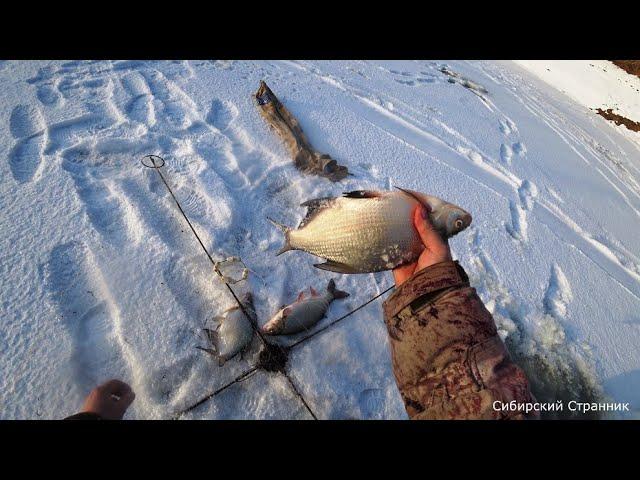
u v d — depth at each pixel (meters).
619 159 2.59
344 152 1.68
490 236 1.51
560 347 1.24
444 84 2.54
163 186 1.34
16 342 0.96
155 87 1.72
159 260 1.14
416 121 2.04
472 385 0.63
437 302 0.69
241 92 1.81
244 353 1.04
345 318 1.14
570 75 3.53
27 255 1.09
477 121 2.25
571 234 1.71
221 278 1.14
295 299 1.17
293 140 1.57
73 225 1.17
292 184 1.46
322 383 1.03
